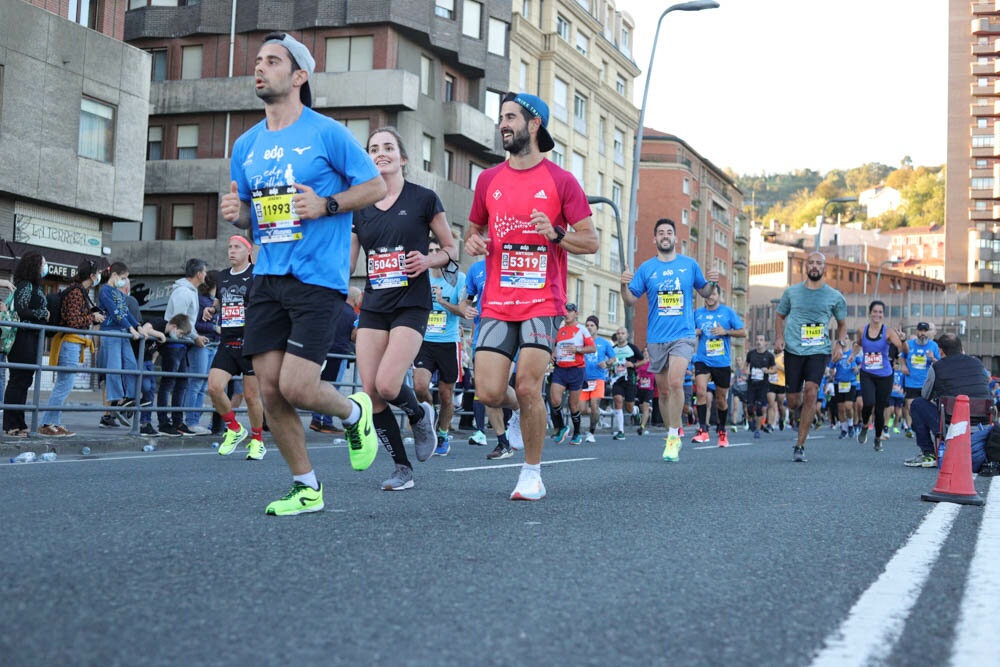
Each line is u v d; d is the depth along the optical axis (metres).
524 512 5.86
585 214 6.35
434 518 5.46
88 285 11.71
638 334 72.69
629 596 3.71
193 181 39.97
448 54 41.47
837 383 21.11
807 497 7.28
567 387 16.11
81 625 3.04
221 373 10.12
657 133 76.81
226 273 10.12
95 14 27.27
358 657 2.84
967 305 114.94
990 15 108.25
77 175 26.22
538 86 50.59
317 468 8.67
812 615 3.52
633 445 15.62
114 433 12.27
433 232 6.92
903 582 4.14
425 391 11.12
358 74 38.19
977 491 8.32
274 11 39.56
